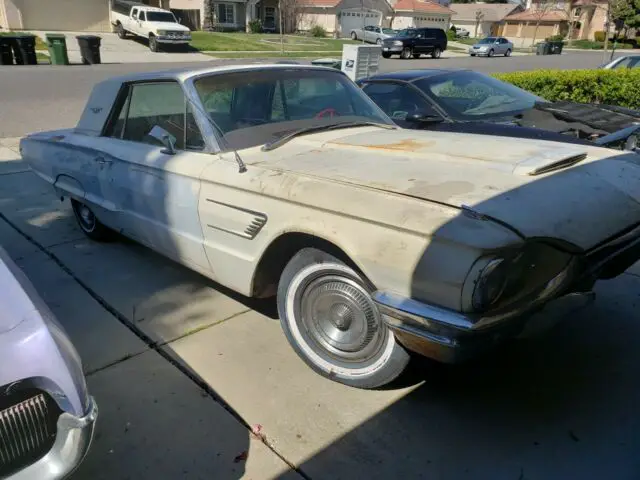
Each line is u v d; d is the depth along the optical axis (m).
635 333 3.29
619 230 2.50
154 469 2.37
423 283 2.21
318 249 2.73
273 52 28.92
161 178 3.50
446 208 2.27
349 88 4.16
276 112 3.67
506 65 27.88
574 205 2.45
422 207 2.30
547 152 2.96
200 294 3.90
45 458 1.87
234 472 2.34
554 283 2.31
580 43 53.75
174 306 3.73
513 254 2.13
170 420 2.65
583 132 5.43
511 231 2.14
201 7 40.75
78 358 2.01
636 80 10.43
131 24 28.25
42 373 1.81
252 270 3.02
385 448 2.44
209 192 3.15
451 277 2.12
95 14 31.48
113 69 19.25
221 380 2.93
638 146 5.61
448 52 39.88
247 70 3.67
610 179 2.80
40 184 6.78
